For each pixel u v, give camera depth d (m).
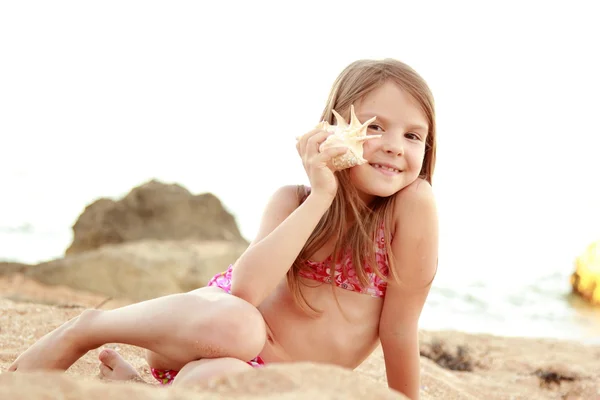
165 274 10.03
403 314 2.61
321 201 2.39
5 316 4.20
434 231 2.57
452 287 12.38
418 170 2.56
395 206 2.58
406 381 2.67
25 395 1.31
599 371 4.57
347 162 2.38
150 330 2.24
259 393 1.52
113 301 7.59
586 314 10.38
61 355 2.38
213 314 2.18
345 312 2.57
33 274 9.51
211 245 12.09
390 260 2.56
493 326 9.28
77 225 13.48
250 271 2.32
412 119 2.54
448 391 3.76
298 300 2.54
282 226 2.37
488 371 4.64
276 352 2.52
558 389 4.24
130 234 13.02
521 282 13.06
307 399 1.42
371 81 2.57
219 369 2.07
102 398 1.35
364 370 3.92
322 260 2.59
